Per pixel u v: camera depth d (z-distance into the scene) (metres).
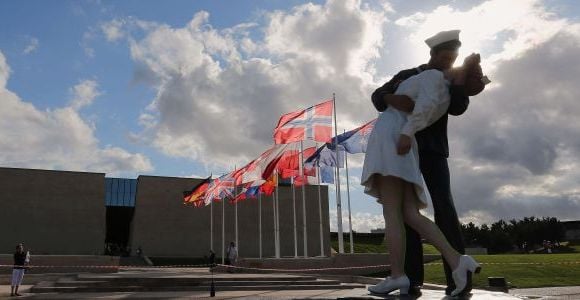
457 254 5.36
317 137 33.56
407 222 5.70
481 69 5.98
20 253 20.03
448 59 6.16
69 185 68.62
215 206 73.12
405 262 6.26
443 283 23.58
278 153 38.06
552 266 30.86
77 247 66.94
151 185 71.69
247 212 73.94
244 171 41.94
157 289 21.19
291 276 24.94
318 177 38.66
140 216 70.06
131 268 46.75
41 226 66.19
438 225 6.21
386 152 5.56
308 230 75.25
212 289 17.44
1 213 65.00
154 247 69.56
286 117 34.22
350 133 34.38
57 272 30.05
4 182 66.00
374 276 30.61
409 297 5.20
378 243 77.62
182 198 72.25
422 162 6.37
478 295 5.35
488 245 93.69
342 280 27.83
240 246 72.50
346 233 82.25
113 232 82.56
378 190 5.79
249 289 21.69
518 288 23.80
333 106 34.41
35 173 67.62
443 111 5.93
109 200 72.75
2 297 18.61
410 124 5.50
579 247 84.75
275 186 43.44
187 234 71.19
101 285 21.41
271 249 73.50
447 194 6.28
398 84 6.04
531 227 97.75
